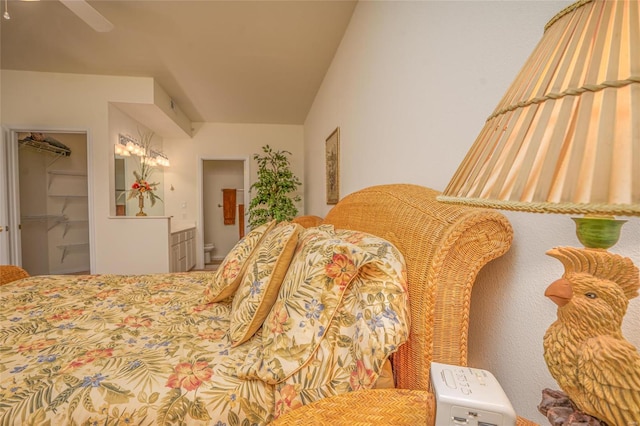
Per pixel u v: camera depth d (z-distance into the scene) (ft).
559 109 1.03
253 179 17.49
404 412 2.11
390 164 5.34
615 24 1.04
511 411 1.49
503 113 1.27
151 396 2.58
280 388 2.68
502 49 2.71
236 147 17.37
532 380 2.39
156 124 14.47
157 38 8.82
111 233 11.82
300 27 8.23
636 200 0.79
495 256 2.51
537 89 1.15
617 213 0.80
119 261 11.88
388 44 5.40
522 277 2.52
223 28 8.32
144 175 14.51
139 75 11.41
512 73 2.60
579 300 1.32
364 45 6.76
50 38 8.91
